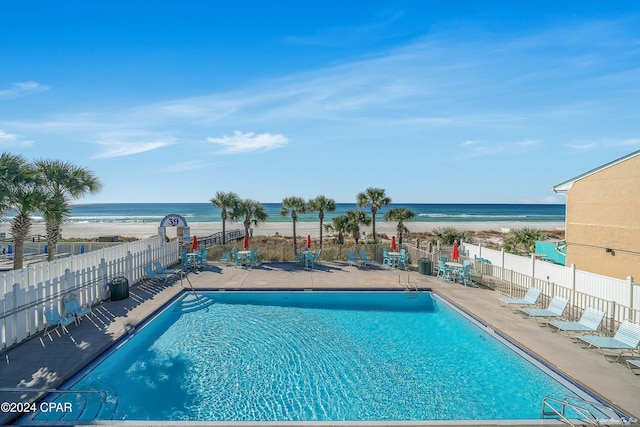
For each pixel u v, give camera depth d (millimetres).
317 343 9352
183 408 6352
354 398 6762
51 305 9141
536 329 9305
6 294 7711
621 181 11445
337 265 18703
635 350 7789
